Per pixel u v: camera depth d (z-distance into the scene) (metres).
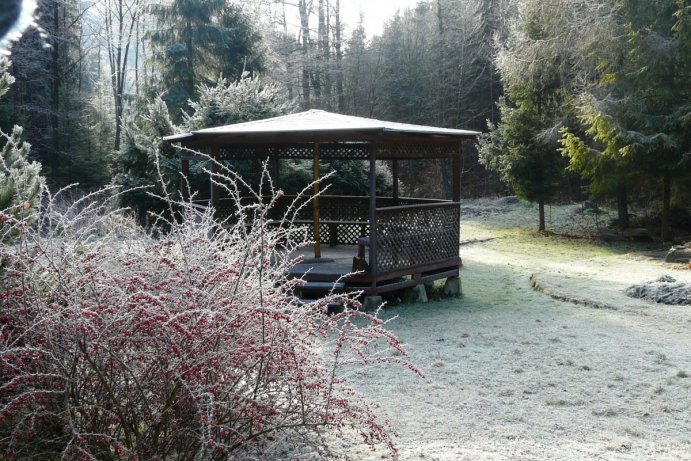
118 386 3.06
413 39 35.41
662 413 4.80
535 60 19.67
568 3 18.56
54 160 25.95
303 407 3.22
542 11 19.42
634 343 6.88
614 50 17.83
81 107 27.97
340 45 36.19
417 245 9.56
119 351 3.01
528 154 19.25
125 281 3.22
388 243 9.14
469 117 34.94
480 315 8.56
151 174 15.48
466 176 33.94
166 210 14.93
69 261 3.17
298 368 3.12
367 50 35.69
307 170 15.46
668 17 17.30
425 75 34.97
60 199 15.58
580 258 14.63
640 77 17.22
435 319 8.34
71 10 29.03
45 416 3.08
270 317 3.18
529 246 16.94
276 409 3.26
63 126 26.72
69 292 3.00
